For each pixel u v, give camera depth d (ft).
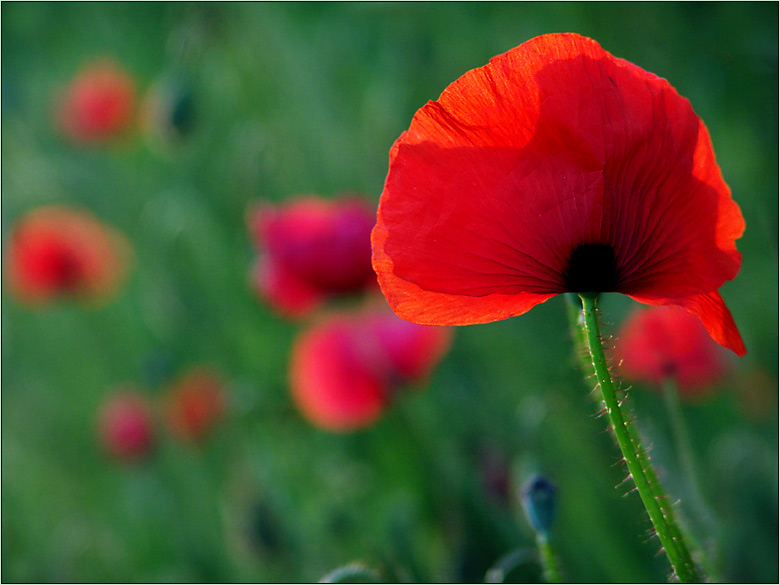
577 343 1.72
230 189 3.86
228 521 3.51
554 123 1.65
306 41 3.60
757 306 2.91
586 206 1.66
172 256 3.97
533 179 1.66
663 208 1.67
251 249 3.67
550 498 1.84
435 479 2.82
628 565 2.56
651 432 2.19
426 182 1.66
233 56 3.49
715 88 2.92
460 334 3.26
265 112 3.47
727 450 2.69
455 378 3.11
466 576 2.53
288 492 2.99
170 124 3.32
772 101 2.84
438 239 1.66
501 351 3.16
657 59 3.02
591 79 1.66
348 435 3.10
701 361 2.49
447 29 3.46
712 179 1.66
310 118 3.46
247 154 3.45
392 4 3.38
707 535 2.01
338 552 2.84
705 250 1.66
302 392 2.97
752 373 2.90
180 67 3.36
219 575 3.81
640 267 1.68
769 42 2.77
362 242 2.63
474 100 1.65
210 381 3.90
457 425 2.95
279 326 3.70
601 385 1.66
